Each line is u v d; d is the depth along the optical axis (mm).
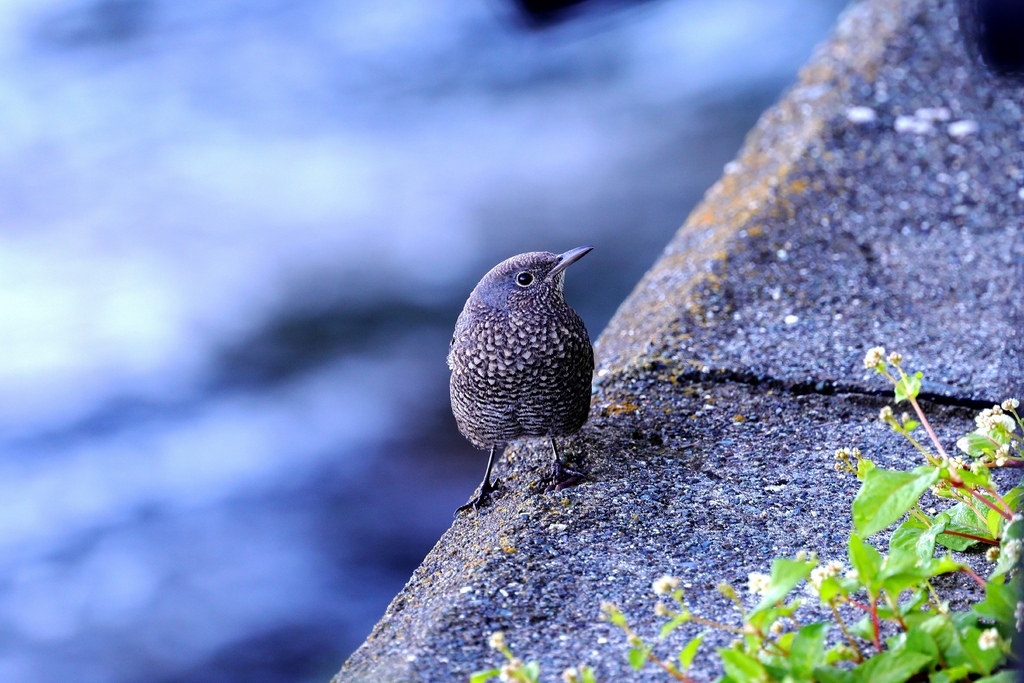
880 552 5781
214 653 11164
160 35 24031
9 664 11070
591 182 18219
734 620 5320
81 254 17891
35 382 15227
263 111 21375
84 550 12523
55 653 11391
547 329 6539
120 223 18609
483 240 17141
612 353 8164
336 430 14305
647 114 19453
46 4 25609
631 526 6113
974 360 7488
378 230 17719
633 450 6930
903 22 12492
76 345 15859
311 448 13961
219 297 16734
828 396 7348
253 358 15406
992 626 4840
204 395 14977
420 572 6297
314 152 19828
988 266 8531
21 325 16297
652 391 7520
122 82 22328
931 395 7184
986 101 10680
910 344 7730
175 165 19750
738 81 20438
